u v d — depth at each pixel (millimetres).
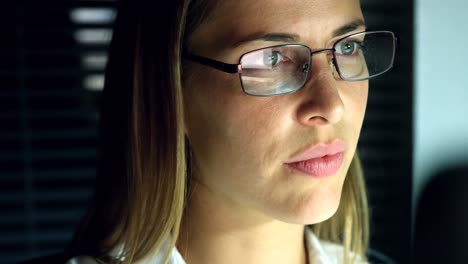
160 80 1125
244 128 1040
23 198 2139
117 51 1226
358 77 1085
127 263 1186
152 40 1133
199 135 1112
